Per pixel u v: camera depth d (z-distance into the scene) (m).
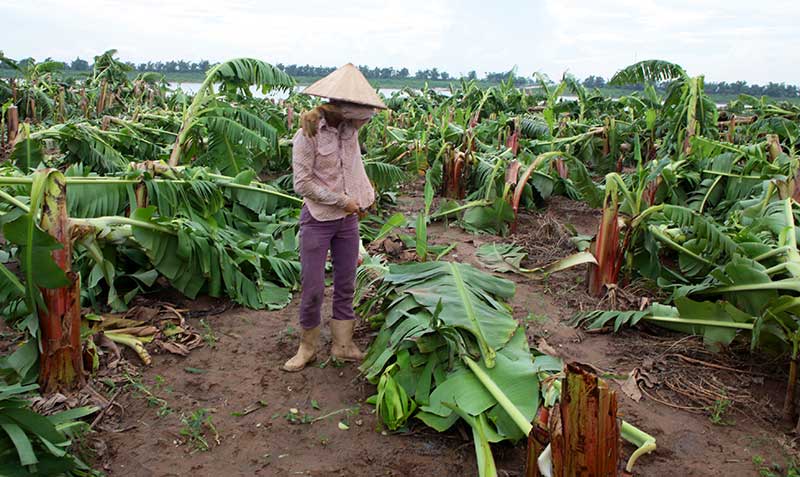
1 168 5.79
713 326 4.44
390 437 3.42
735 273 4.51
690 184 8.15
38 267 3.30
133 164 5.59
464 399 3.34
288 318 5.02
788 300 3.76
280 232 6.74
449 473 3.13
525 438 3.31
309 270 3.95
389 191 9.97
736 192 7.53
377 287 4.82
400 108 21.61
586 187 7.51
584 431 2.38
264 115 10.31
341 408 3.70
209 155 8.60
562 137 13.64
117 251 5.00
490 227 7.96
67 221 3.53
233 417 3.58
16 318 4.20
